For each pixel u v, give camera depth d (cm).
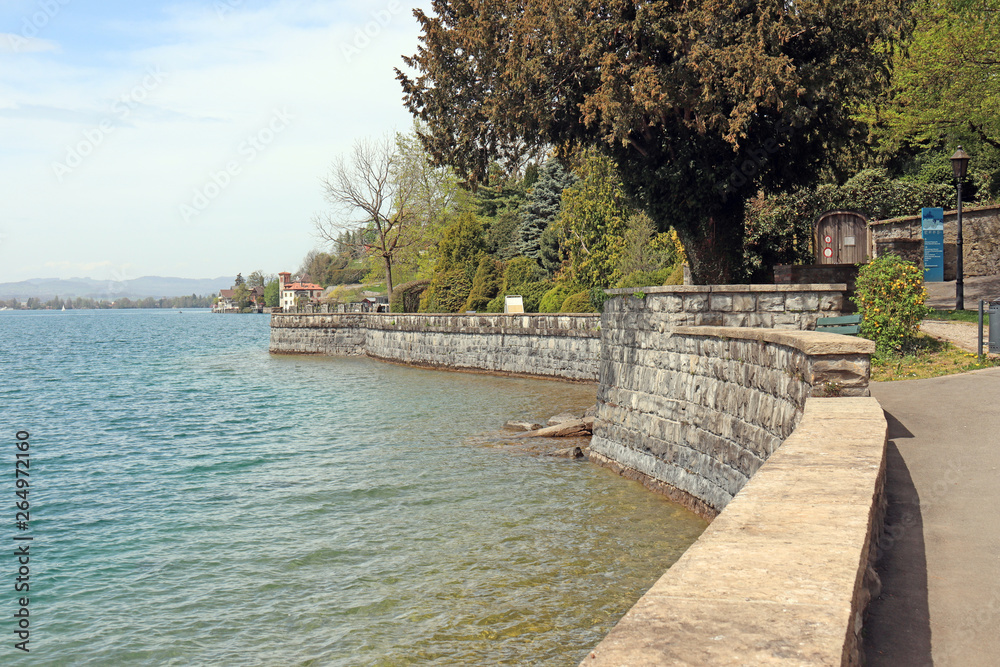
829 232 2592
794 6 1673
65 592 1137
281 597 1088
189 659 909
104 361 6525
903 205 3138
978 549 523
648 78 1677
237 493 1709
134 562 1265
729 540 353
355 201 6462
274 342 6525
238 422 2811
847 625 253
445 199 7094
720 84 1688
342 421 2680
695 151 1925
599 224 3919
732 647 238
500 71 1948
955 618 420
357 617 1004
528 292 4984
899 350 1602
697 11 1677
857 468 509
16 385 4578
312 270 17900
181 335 11794
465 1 2005
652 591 289
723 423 1309
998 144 2794
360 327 6006
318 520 1462
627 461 1728
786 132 1866
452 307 5956
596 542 1255
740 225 2025
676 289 1533
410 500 1566
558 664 848
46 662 911
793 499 430
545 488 1617
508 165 2262
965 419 967
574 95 1944
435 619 985
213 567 1227
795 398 975
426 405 2959
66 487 1844
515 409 2742
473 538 1302
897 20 1661
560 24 1794
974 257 2891
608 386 1902
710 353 1378
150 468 2047
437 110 2133
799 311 1480
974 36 2330
